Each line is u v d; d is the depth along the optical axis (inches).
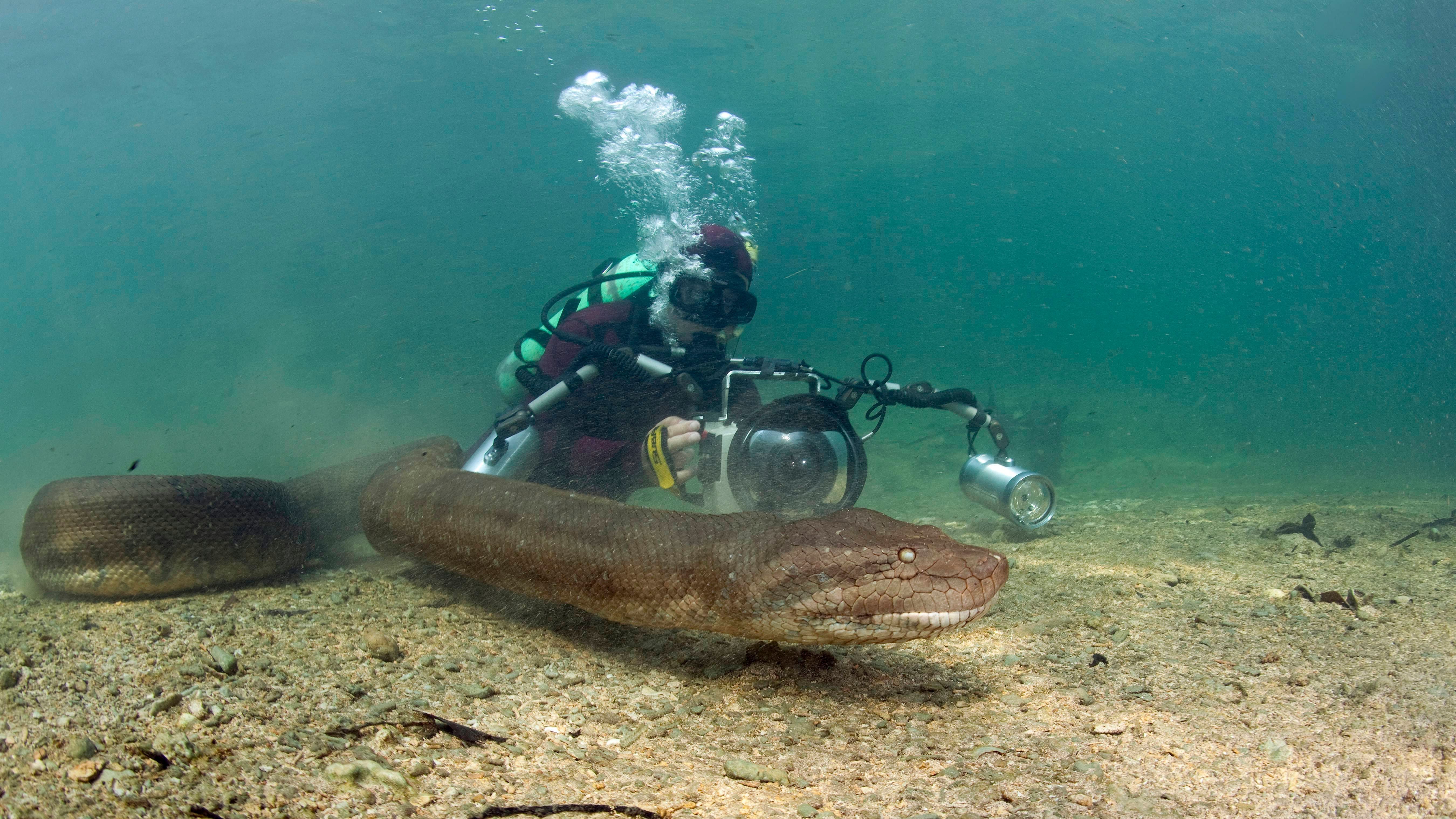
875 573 99.1
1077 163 2374.5
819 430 182.7
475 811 70.6
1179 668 107.0
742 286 228.7
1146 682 102.7
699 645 122.0
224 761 75.8
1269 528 220.7
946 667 112.3
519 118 1819.6
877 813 72.8
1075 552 196.7
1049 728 90.4
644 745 88.9
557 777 79.3
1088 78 1633.9
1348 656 107.7
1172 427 621.9
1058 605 141.8
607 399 223.9
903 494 333.7
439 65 1360.7
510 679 108.0
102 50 1163.3
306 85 1470.2
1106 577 163.8
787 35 1280.8
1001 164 2412.6
